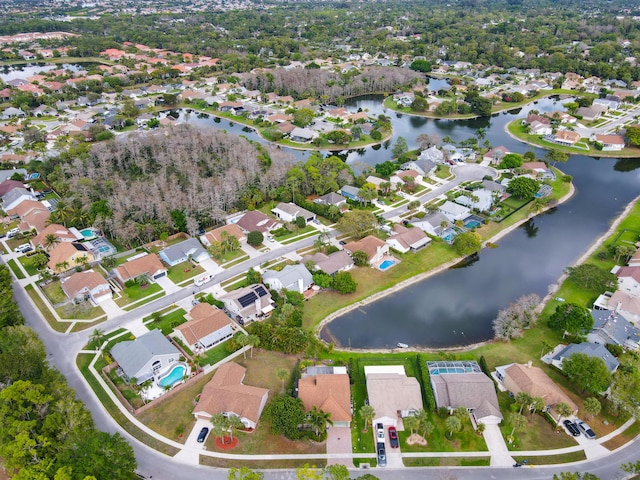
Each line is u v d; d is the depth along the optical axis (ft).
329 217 471.21
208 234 427.33
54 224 435.53
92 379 280.31
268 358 298.15
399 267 397.80
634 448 237.25
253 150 580.30
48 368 270.87
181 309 341.62
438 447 238.48
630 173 600.39
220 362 293.84
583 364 263.08
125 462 208.44
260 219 455.22
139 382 272.72
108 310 342.44
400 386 262.26
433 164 587.27
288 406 242.58
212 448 237.86
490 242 439.63
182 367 288.92
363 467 227.81
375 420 246.68
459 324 336.49
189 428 249.14
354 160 651.66
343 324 336.08
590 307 342.23
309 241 432.25
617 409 255.29
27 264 401.29
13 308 317.01
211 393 258.57
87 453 203.41
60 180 527.81
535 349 305.94
